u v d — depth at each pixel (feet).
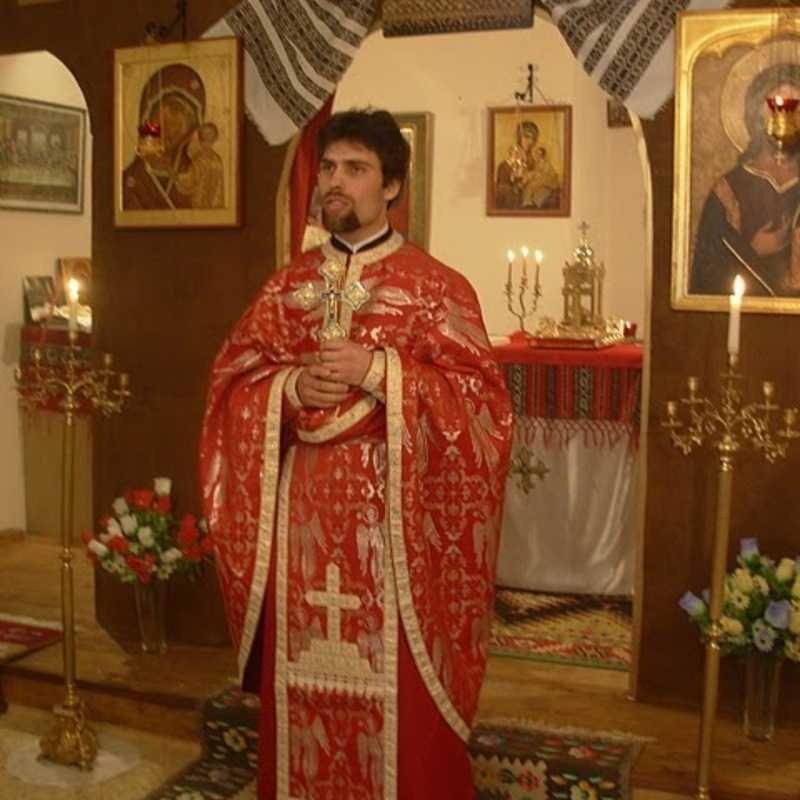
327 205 7.73
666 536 10.44
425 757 7.79
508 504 14.23
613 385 13.61
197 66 11.61
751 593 9.51
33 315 16.61
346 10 11.09
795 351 9.87
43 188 16.76
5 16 12.60
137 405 12.35
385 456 7.70
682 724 10.19
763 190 9.76
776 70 9.64
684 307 10.05
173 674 11.46
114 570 11.62
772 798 8.96
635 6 10.09
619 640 12.54
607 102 17.94
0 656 11.83
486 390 7.91
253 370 8.19
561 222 18.29
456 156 18.67
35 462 16.87
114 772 10.43
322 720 7.92
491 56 18.34
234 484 7.99
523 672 11.48
